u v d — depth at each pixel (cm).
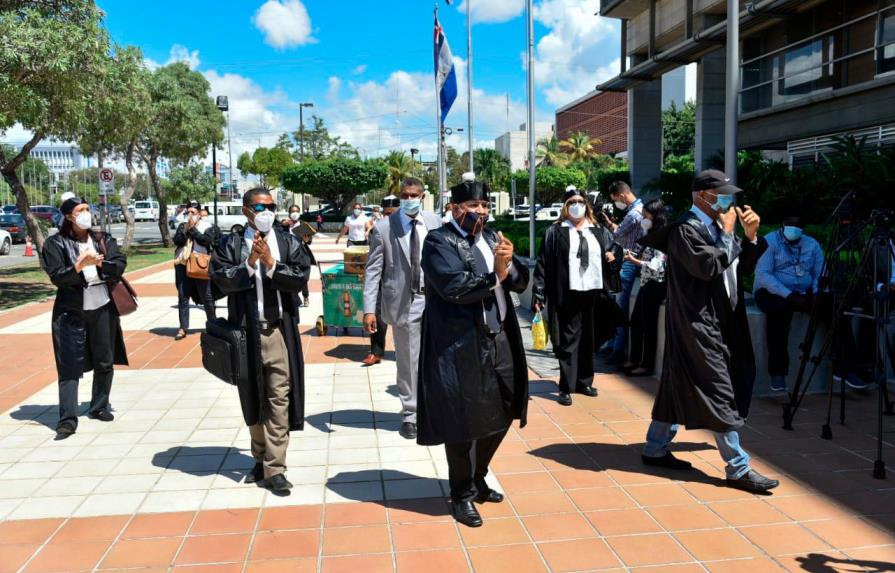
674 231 425
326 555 364
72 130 1557
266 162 5756
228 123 3300
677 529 387
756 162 1439
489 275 374
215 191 2844
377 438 550
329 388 703
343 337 971
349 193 4962
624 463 486
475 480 427
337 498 436
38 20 1310
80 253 568
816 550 361
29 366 825
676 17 2216
